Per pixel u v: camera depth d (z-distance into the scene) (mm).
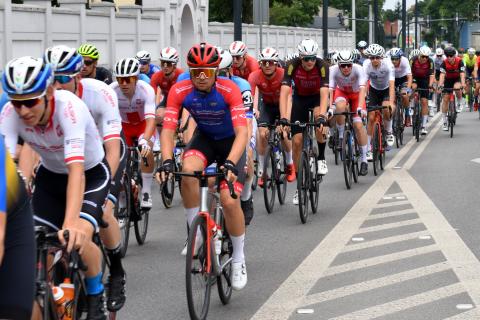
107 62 25547
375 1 59812
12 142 5348
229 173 6578
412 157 18172
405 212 11383
